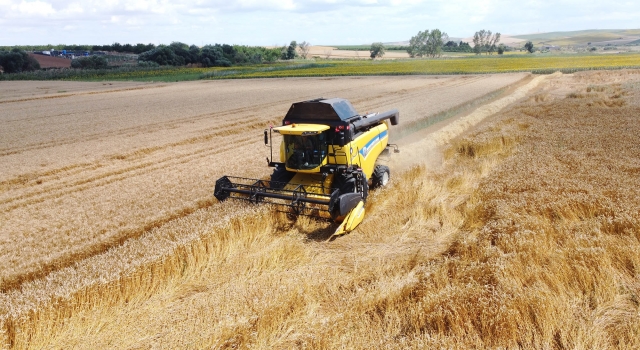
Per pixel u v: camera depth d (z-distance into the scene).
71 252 9.54
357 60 129.50
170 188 14.15
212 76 77.12
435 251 9.36
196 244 8.98
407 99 35.88
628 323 6.23
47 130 26.03
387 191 12.69
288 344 6.28
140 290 7.78
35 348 6.29
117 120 29.48
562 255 7.88
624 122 21.67
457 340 5.92
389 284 7.69
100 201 13.09
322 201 9.97
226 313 6.91
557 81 52.34
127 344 6.33
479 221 10.52
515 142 18.73
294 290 7.49
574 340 5.85
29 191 14.47
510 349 5.84
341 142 10.95
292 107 11.55
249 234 10.05
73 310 6.92
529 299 6.48
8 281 8.48
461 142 18.67
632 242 8.32
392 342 6.07
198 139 22.80
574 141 17.81
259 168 16.39
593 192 11.05
